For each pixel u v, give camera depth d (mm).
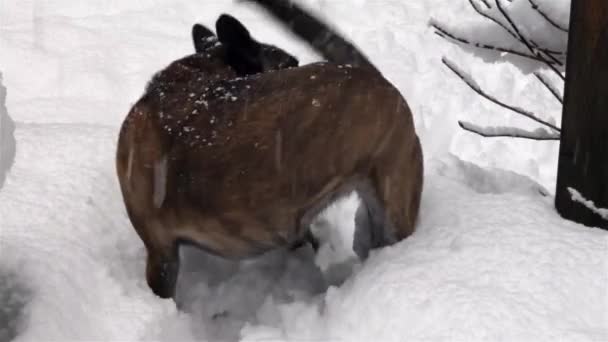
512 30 6074
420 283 4762
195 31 6254
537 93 9336
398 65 9734
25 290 5027
